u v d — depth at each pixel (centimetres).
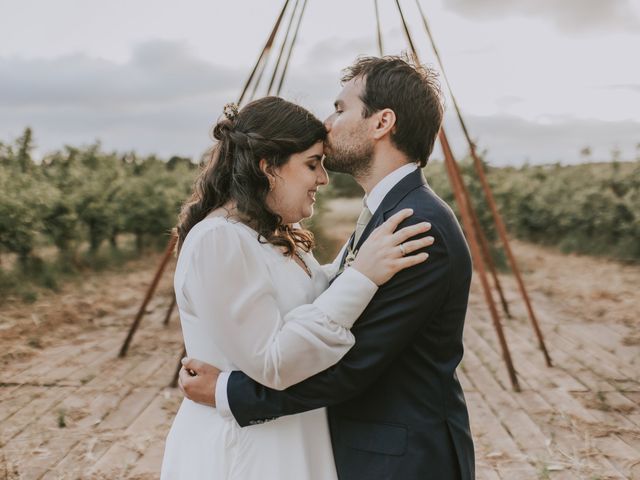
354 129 164
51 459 305
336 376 139
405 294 142
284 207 158
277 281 149
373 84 162
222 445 147
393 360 149
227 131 157
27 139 896
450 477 147
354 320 141
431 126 165
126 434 336
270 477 146
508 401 395
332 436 157
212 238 141
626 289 776
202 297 140
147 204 1031
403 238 142
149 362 472
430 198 155
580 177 1180
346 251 183
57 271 796
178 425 157
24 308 632
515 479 290
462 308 154
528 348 523
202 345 150
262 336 138
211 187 158
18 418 358
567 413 372
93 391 405
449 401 151
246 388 142
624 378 439
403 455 144
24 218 738
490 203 490
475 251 418
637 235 1027
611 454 316
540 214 1205
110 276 862
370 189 170
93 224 932
